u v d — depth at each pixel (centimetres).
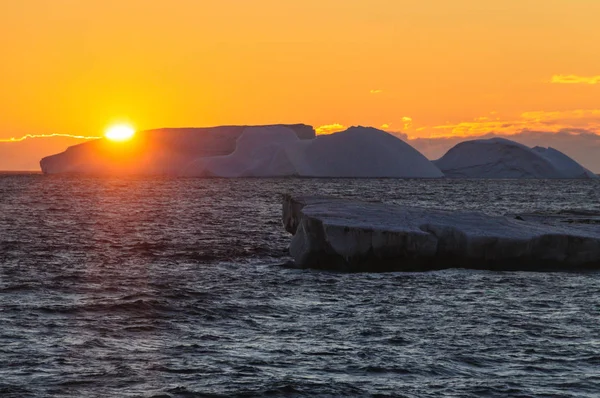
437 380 3341
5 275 5866
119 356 3619
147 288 5372
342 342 3919
